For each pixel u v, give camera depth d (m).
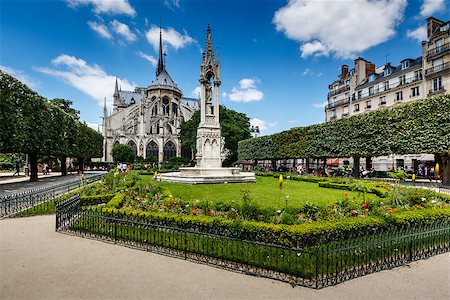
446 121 21.64
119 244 7.89
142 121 87.12
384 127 26.62
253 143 49.22
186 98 126.75
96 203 12.38
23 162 53.97
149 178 29.25
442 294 5.14
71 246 7.73
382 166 43.91
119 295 4.95
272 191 17.05
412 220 8.00
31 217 11.42
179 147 86.62
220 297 4.92
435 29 39.41
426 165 35.69
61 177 35.62
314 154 35.19
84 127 43.94
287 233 6.46
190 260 6.70
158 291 5.12
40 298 4.82
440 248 7.55
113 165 65.88
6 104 22.20
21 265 6.30
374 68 56.53
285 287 5.36
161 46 113.62
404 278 5.86
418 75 41.25
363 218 7.60
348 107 56.56
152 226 7.45
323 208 9.15
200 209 9.77
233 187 18.41
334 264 6.09
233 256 6.37
